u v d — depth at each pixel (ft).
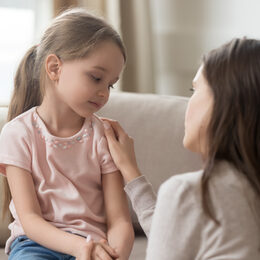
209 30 11.26
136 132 7.29
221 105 3.92
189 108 4.18
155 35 11.96
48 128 5.82
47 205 5.64
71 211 5.60
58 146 5.76
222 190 3.77
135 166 5.67
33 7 11.07
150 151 7.24
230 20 10.95
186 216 3.81
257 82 3.89
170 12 11.73
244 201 3.77
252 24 10.55
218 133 3.91
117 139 5.99
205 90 4.07
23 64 6.17
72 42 5.65
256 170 3.84
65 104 5.77
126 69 11.45
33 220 5.39
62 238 5.24
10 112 6.29
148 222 5.07
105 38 5.67
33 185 5.65
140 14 11.35
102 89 5.62
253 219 3.79
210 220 3.76
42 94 5.90
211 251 3.77
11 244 5.82
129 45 11.44
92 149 5.86
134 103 7.50
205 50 11.32
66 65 5.65
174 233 3.84
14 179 5.61
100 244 5.16
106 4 11.03
